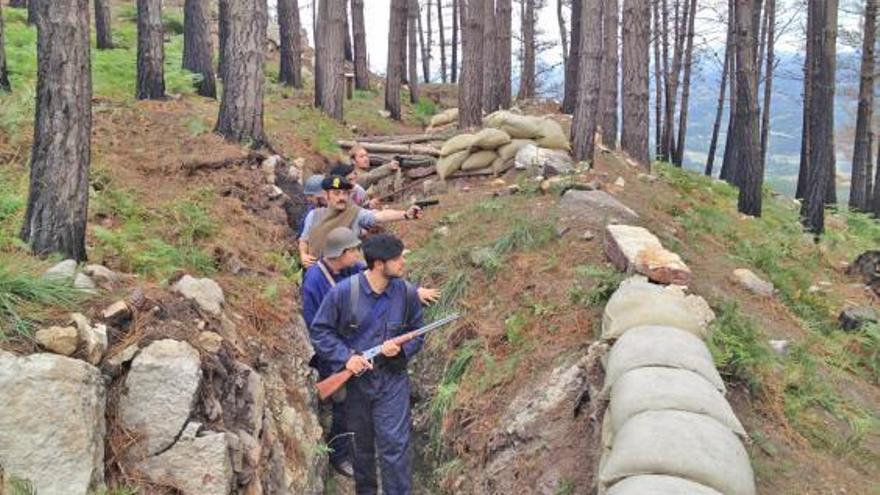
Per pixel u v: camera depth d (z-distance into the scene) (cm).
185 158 815
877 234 1449
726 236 910
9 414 334
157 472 367
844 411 502
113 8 2216
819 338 645
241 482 396
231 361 436
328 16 1452
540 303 611
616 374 397
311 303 545
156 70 1123
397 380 494
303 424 512
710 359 407
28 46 1231
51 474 332
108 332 391
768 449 430
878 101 2484
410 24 2205
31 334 365
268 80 1816
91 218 602
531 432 496
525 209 802
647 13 1266
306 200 888
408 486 498
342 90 1480
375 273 490
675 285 542
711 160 2461
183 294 465
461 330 650
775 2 2372
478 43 1405
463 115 1416
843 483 417
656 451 317
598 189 885
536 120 1052
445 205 932
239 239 680
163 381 379
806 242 1040
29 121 782
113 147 809
